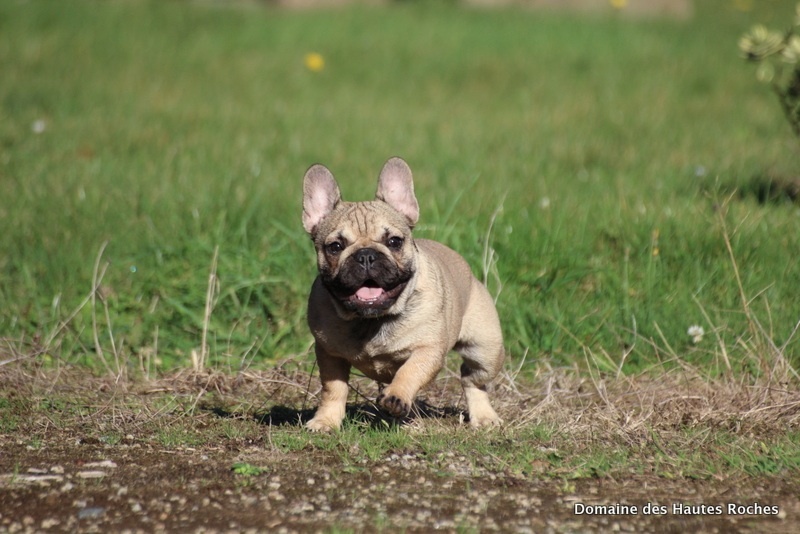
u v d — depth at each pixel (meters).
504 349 15.71
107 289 18.36
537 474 11.48
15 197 22.05
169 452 12.16
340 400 13.43
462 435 12.93
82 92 33.56
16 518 9.87
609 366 16.33
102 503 10.31
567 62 41.44
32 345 16.80
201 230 20.33
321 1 53.50
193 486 10.85
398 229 12.91
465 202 21.19
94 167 24.45
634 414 13.95
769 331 16.39
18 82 34.12
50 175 23.78
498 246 19.14
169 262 19.05
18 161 25.25
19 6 44.44
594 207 21.20
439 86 37.69
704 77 39.25
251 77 37.66
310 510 10.18
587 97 35.91
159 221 20.64
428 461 11.88
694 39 46.91
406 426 13.39
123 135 28.31
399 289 12.53
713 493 10.92
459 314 13.84
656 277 18.28
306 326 17.73
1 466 11.48
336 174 24.58
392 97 35.84
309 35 44.44
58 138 27.84
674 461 11.88
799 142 25.23
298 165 25.48
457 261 14.47
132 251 19.55
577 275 18.42
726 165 25.55
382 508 10.27
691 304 17.55
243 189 22.30
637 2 55.59
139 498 10.47
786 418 13.56
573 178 24.48
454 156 26.62
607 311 17.62
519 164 25.75
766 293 17.45
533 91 37.12
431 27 47.28
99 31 42.31
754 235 19.19
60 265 18.97
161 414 13.97
